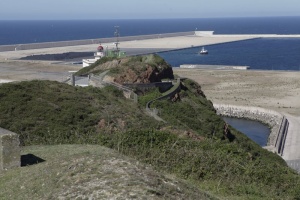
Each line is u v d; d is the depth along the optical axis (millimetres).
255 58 156750
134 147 20000
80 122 27078
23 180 12117
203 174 18109
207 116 41250
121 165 11109
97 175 10586
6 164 13820
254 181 19031
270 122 64562
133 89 47344
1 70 91438
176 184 11109
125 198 9500
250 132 60469
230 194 16438
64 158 12531
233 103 74875
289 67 135625
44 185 11141
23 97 29000
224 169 18938
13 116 26281
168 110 40219
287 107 72062
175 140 21469
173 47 181000
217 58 155250
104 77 49219
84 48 163625
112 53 81812
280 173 21125
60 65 110062
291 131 57750
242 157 23156
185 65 125875
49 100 29703
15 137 13953
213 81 97312
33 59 126125
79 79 54906
